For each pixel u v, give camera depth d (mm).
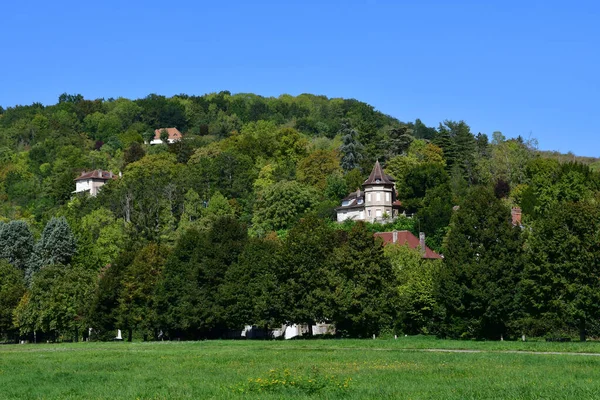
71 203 192750
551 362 46375
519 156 173500
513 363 46531
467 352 57969
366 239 88812
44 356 66875
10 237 145750
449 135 194250
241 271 95750
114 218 163375
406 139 196750
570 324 78000
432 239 132250
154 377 43219
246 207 181000
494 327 81062
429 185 158375
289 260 88875
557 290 75000
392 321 90250
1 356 69562
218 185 189750
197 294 98000
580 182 122125
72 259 142125
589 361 46375
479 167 178000
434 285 83688
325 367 46781
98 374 46250
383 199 155625
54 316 113562
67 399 34438
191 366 50531
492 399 30453
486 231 81312
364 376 40469
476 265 80062
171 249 113625
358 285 87750
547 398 30250
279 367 47406
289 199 158750
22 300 119062
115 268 107500
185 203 168875
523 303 79062
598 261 73250
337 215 162125
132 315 103500
